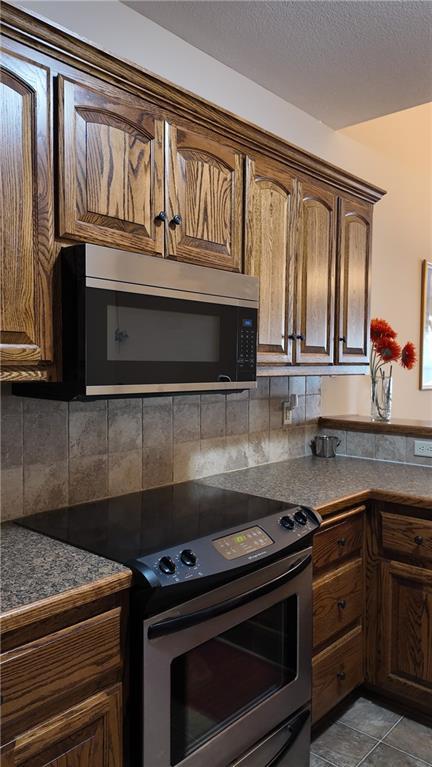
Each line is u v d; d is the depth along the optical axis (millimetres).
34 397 1488
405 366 2898
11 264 1240
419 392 3982
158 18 1996
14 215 1239
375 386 2812
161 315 1528
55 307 1345
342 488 2070
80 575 1179
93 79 1394
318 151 2887
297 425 2768
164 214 1595
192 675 1328
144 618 1213
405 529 2010
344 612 2016
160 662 1237
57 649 1077
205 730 1371
